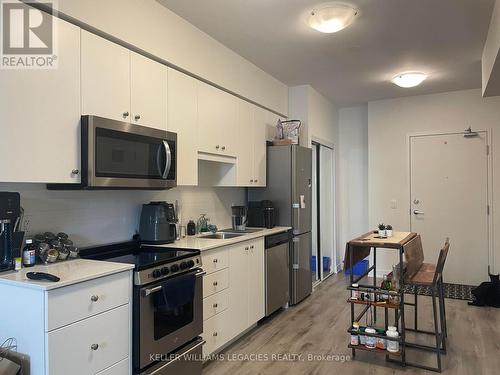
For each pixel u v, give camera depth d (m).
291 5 2.65
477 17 2.86
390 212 5.47
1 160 1.66
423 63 3.91
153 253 2.44
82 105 2.03
